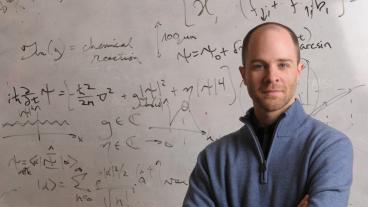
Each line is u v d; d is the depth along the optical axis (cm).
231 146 119
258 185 110
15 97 200
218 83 179
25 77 199
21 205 199
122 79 190
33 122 198
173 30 184
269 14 173
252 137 114
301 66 119
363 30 164
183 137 183
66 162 195
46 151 197
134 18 188
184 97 183
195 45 181
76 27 194
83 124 194
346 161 105
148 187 187
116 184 191
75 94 194
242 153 115
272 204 107
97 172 192
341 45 166
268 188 108
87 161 193
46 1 198
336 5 167
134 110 189
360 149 164
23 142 199
